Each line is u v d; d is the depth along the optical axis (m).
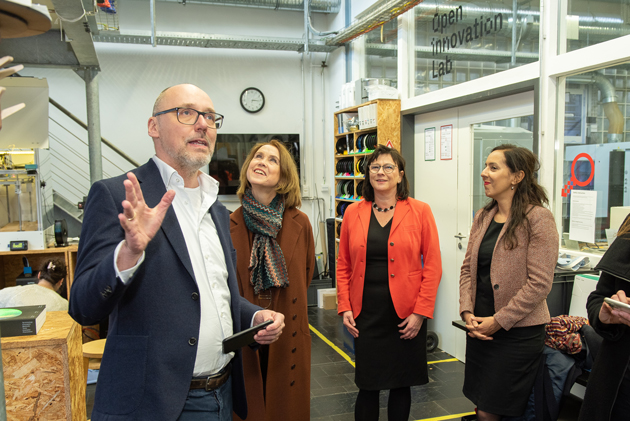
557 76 2.69
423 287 2.08
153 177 1.21
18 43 3.70
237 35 5.36
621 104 2.31
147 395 1.06
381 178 2.12
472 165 3.46
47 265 3.53
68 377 1.61
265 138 6.00
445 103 3.61
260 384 1.70
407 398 2.14
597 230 2.48
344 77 5.70
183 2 5.32
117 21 5.36
